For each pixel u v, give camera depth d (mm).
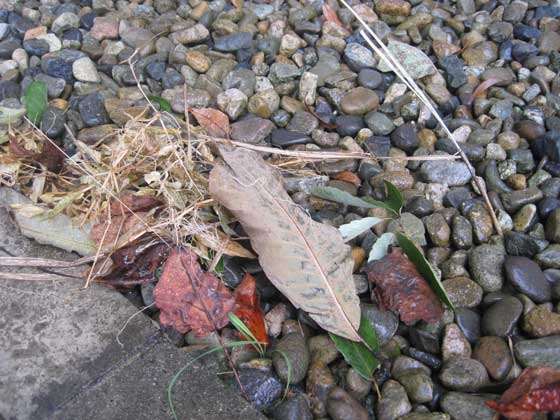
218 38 581
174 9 625
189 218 395
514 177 459
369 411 338
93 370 333
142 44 570
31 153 424
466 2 628
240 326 348
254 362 345
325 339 359
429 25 596
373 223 399
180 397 323
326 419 330
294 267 348
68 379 328
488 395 333
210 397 323
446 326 361
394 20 615
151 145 422
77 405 318
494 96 538
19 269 379
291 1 626
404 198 439
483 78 549
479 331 368
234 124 486
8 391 321
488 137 485
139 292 384
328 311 344
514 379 342
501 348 349
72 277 377
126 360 338
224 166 366
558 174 464
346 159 465
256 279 385
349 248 356
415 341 361
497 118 508
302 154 443
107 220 387
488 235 423
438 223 421
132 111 490
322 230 357
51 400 319
